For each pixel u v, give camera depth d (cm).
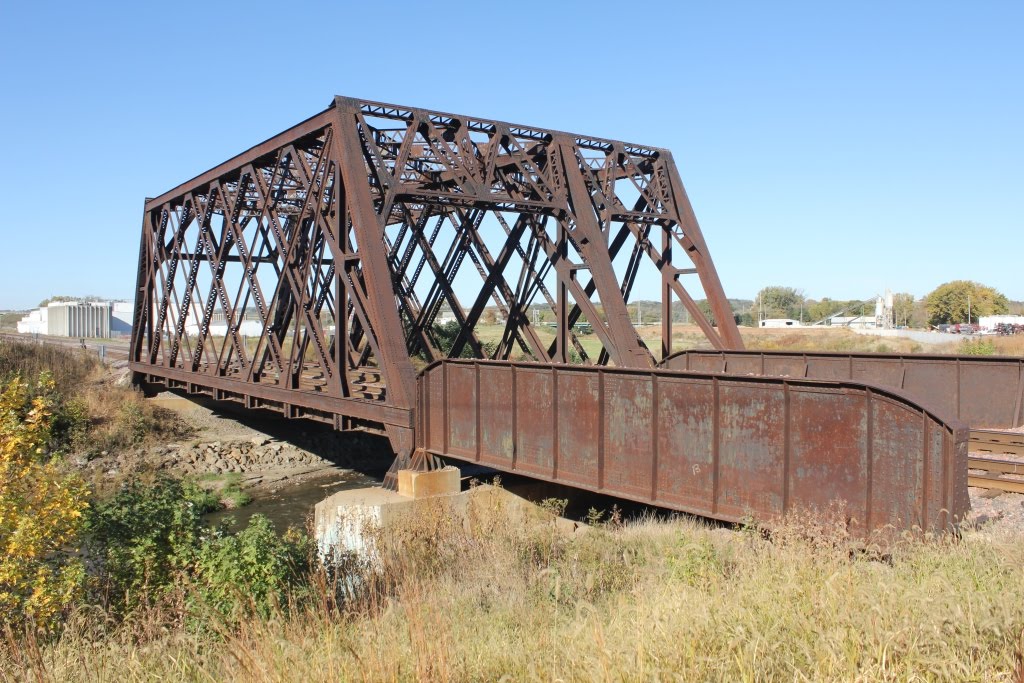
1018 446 1334
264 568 911
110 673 669
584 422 1337
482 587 940
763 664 455
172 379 3072
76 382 3647
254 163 2256
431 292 2356
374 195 2117
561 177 2100
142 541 960
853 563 718
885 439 892
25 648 731
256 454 2970
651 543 1181
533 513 1535
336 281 1866
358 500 1583
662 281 2373
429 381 1692
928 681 417
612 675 458
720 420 1097
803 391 988
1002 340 5044
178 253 3017
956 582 584
